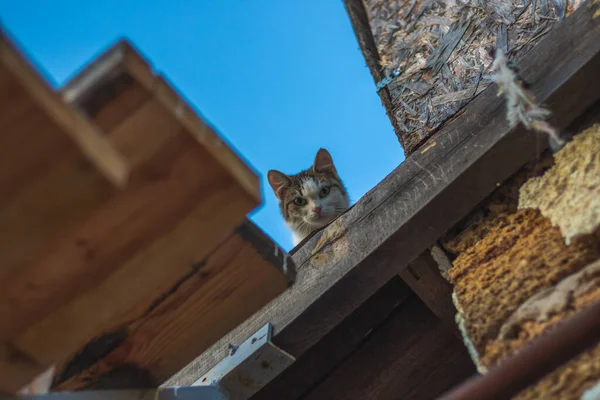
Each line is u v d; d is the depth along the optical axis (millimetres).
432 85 2693
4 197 883
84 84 1044
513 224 1681
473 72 2574
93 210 938
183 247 1180
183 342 1541
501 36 2551
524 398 1214
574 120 1776
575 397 1144
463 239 1777
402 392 2104
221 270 1436
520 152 1720
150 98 1043
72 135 850
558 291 1390
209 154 1079
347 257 1902
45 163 868
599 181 1483
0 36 812
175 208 1115
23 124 837
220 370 1966
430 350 2104
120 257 1122
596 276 1364
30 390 1473
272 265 1452
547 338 1181
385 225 1861
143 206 1080
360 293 1872
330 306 1880
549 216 1578
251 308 1515
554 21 2389
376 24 3160
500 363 1206
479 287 1576
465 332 1498
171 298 1452
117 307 1195
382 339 2156
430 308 2014
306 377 2156
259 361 1920
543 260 1493
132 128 1041
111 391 1551
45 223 926
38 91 835
